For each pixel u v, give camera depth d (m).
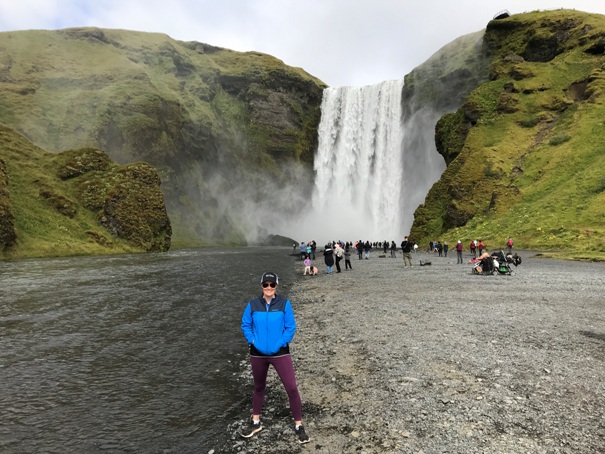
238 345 11.28
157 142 105.56
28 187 62.03
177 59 146.00
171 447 5.84
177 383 8.41
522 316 13.00
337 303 16.89
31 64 115.06
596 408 6.47
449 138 82.00
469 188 63.94
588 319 12.52
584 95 68.19
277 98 144.88
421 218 71.62
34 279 26.95
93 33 135.75
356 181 127.81
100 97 105.19
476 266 25.75
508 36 99.62
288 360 6.12
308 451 5.59
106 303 17.80
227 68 156.75
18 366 9.47
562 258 36.22
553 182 55.88
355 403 7.08
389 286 21.34
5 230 49.00
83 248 58.25
